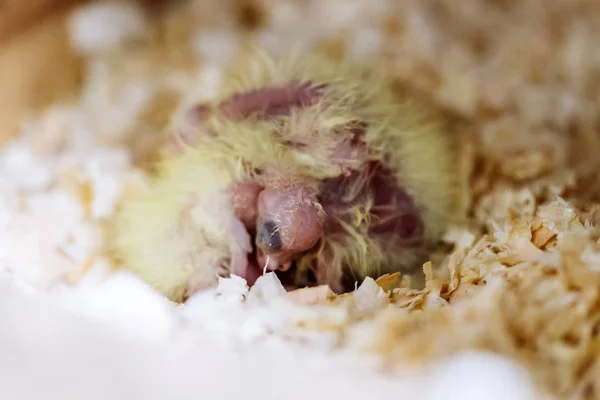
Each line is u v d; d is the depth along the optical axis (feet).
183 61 1.34
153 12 1.43
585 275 1.02
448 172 1.16
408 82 1.30
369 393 0.98
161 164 1.15
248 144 1.08
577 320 1.00
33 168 1.20
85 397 0.99
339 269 1.09
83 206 1.16
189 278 1.09
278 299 1.04
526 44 1.36
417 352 0.99
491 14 1.40
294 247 1.06
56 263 1.10
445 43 1.35
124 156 1.22
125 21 1.37
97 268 1.10
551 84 1.31
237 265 1.08
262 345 1.02
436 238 1.12
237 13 1.42
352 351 1.00
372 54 1.33
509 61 1.34
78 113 1.28
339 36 1.36
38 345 1.02
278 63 1.18
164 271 1.09
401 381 0.99
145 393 0.99
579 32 1.37
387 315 1.02
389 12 1.37
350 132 1.09
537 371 0.98
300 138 1.09
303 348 1.01
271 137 1.09
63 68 1.32
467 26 1.38
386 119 1.12
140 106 1.28
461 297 1.03
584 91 1.29
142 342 1.03
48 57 1.31
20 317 1.05
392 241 1.10
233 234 1.08
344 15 1.38
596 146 1.22
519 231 1.08
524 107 1.27
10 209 1.15
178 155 1.13
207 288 1.07
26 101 1.28
